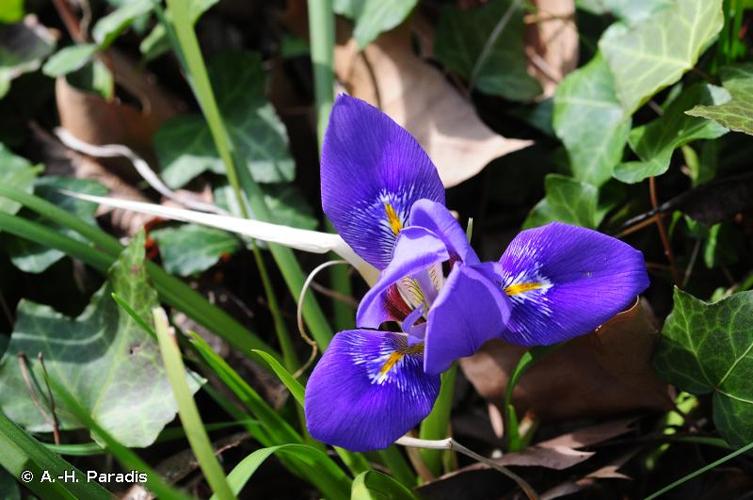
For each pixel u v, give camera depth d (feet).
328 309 1.32
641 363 1.16
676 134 1.20
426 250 1.04
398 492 1.12
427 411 1.05
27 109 1.42
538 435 1.23
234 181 1.23
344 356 1.05
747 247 1.25
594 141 1.26
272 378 1.23
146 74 1.41
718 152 1.23
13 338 1.21
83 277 1.30
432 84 1.32
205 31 1.44
